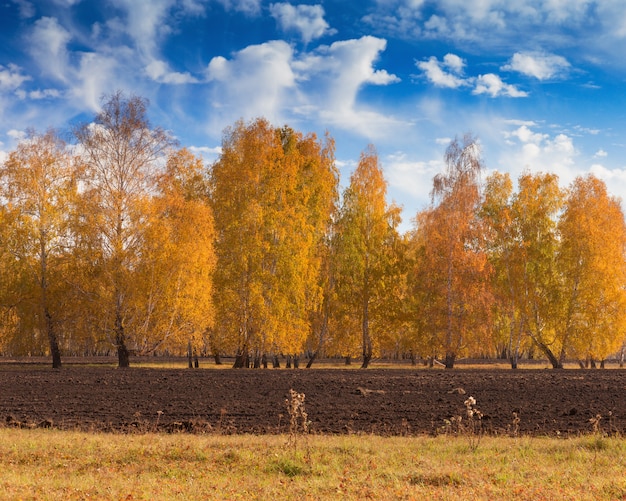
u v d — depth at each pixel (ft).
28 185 123.65
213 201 140.15
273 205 132.26
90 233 116.88
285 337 127.65
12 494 29.12
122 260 117.70
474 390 80.18
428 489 31.73
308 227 131.23
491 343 139.03
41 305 124.67
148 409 65.46
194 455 40.37
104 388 82.94
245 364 133.69
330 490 31.81
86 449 42.45
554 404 67.67
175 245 117.80
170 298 117.50
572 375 103.35
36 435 48.55
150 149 125.70
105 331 120.67
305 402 69.51
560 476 34.65
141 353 121.90
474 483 32.99
